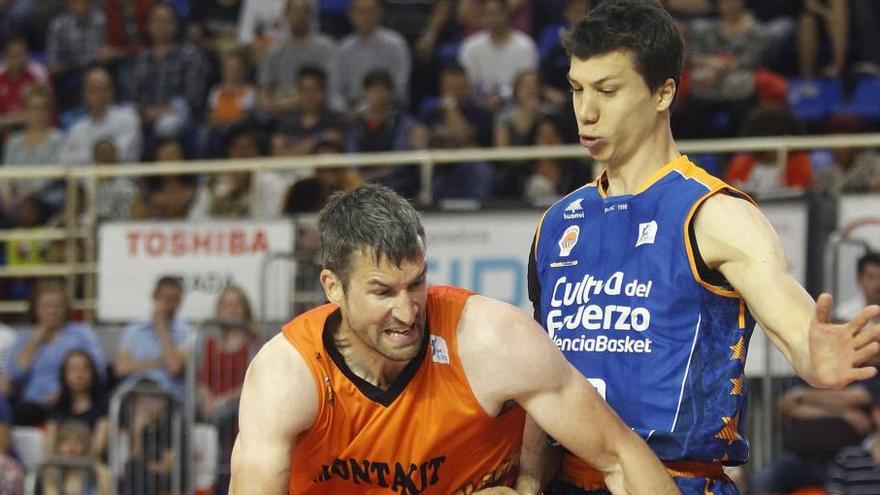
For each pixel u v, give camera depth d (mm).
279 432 5805
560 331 6500
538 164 16922
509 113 18391
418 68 21438
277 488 5789
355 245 5598
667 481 5949
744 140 15383
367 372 5891
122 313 16281
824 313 5371
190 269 15969
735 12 19031
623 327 6262
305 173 17078
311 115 19141
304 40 20984
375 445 5945
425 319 5902
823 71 20047
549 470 6465
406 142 18516
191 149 20953
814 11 20047
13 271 18141
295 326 5973
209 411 14453
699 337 6117
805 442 12727
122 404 14523
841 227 13273
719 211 6051
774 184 15266
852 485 11164
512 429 6152
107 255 16359
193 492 13828
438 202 14297
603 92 6238
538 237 6812
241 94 21234
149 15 23453
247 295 15664
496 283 14062
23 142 21234
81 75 23297
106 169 17531
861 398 12875
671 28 6230
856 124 19109
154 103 21922
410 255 5586
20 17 25125
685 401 6121
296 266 15125
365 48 20906
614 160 6367
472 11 21984
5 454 15664
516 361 5840
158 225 16141
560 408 5867
